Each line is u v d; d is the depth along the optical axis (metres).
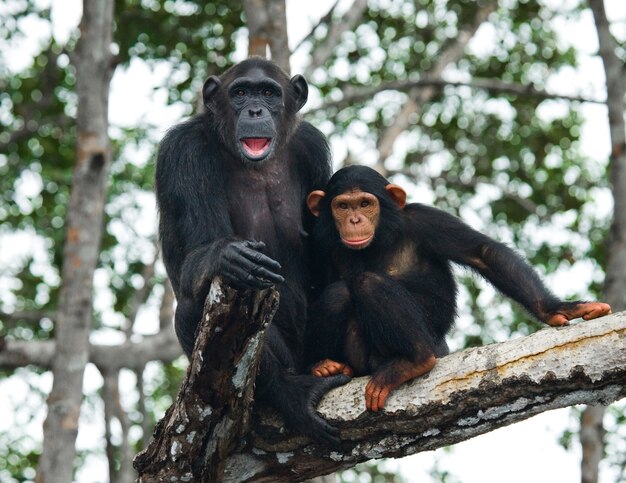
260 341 8.61
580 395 8.24
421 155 25.92
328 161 12.02
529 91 21.86
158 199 11.12
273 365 9.40
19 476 23.52
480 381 8.59
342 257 11.10
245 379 8.82
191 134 11.14
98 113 18.56
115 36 22.28
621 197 18.11
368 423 9.07
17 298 24.67
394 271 11.05
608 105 18.69
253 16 17.52
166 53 22.22
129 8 22.25
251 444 9.48
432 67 25.55
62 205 24.31
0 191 24.39
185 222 10.74
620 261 17.83
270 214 11.24
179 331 10.32
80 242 18.52
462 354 8.88
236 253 8.30
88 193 18.58
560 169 24.09
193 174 10.86
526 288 10.19
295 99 11.82
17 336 24.72
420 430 8.89
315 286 11.44
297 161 11.79
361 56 25.42
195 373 8.71
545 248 22.25
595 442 16.97
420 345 9.09
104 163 18.62
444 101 26.14
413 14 25.03
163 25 22.25
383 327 9.55
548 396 8.34
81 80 18.53
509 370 8.47
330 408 9.25
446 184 24.83
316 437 9.20
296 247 11.24
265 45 17.48
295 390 9.35
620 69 18.72
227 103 11.20
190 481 9.42
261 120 10.78
